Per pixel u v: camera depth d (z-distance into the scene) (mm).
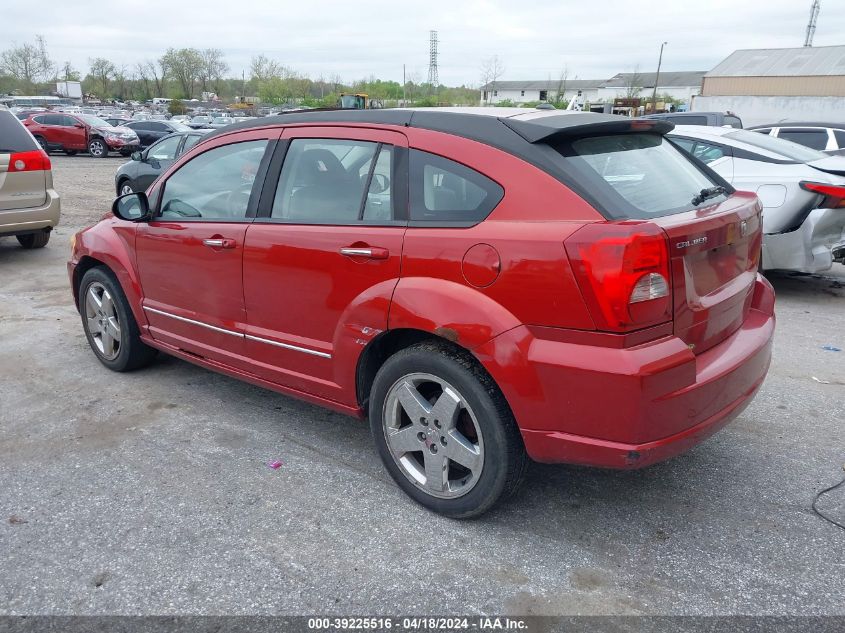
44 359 4977
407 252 2848
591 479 3332
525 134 2742
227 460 3516
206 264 3740
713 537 2865
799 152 6953
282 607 2473
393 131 3074
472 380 2707
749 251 3166
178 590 2555
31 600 2502
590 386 2438
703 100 39438
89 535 2881
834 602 2475
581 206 2525
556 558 2738
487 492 2801
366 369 3191
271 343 3492
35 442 3699
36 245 8945
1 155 7621
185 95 94312
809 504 3102
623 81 95938
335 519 3000
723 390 2711
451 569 2676
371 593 2543
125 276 4312
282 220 3398
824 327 5758
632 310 2361
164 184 4102
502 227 2623
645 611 2445
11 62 90688
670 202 2832
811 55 47562
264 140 3586
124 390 4422
